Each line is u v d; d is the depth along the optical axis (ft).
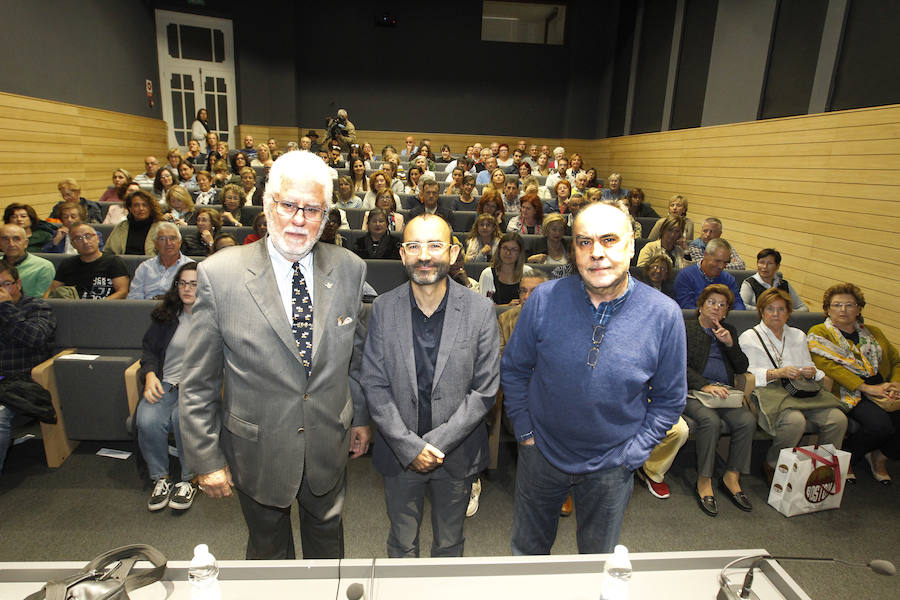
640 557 3.65
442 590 3.40
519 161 32.55
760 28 19.06
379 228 15.31
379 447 5.64
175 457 9.46
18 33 18.70
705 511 8.66
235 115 35.88
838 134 14.94
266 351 4.52
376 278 14.02
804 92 16.81
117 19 26.78
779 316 9.60
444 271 5.01
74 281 11.93
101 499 8.36
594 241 4.47
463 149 39.75
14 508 8.05
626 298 4.79
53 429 9.05
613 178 23.62
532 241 16.17
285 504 4.86
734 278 13.08
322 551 5.64
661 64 26.84
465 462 5.57
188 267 8.34
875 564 3.35
